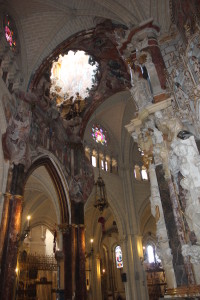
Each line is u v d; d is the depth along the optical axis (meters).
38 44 15.25
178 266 6.64
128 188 23.59
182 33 8.93
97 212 26.09
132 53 10.39
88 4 13.88
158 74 9.16
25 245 25.03
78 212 16.16
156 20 10.56
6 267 9.88
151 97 8.88
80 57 19.80
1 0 13.10
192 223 6.43
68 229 15.65
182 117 7.38
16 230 10.73
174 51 9.55
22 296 19.08
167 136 7.86
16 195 11.31
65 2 14.27
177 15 9.20
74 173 17.22
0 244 10.04
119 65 18.17
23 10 14.38
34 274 20.62
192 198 6.41
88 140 22.77
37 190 21.41
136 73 9.74
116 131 25.59
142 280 19.88
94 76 19.69
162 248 7.09
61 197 16.36
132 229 21.97
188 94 7.14
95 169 21.95
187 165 6.67
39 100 15.21
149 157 8.59
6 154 11.59
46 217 26.11
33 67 15.07
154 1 10.65
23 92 13.70
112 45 16.89
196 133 7.00
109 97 20.81
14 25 14.39
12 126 12.30
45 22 14.99
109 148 24.72
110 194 22.20
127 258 20.83
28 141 12.93
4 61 12.45
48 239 28.86
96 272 24.45
